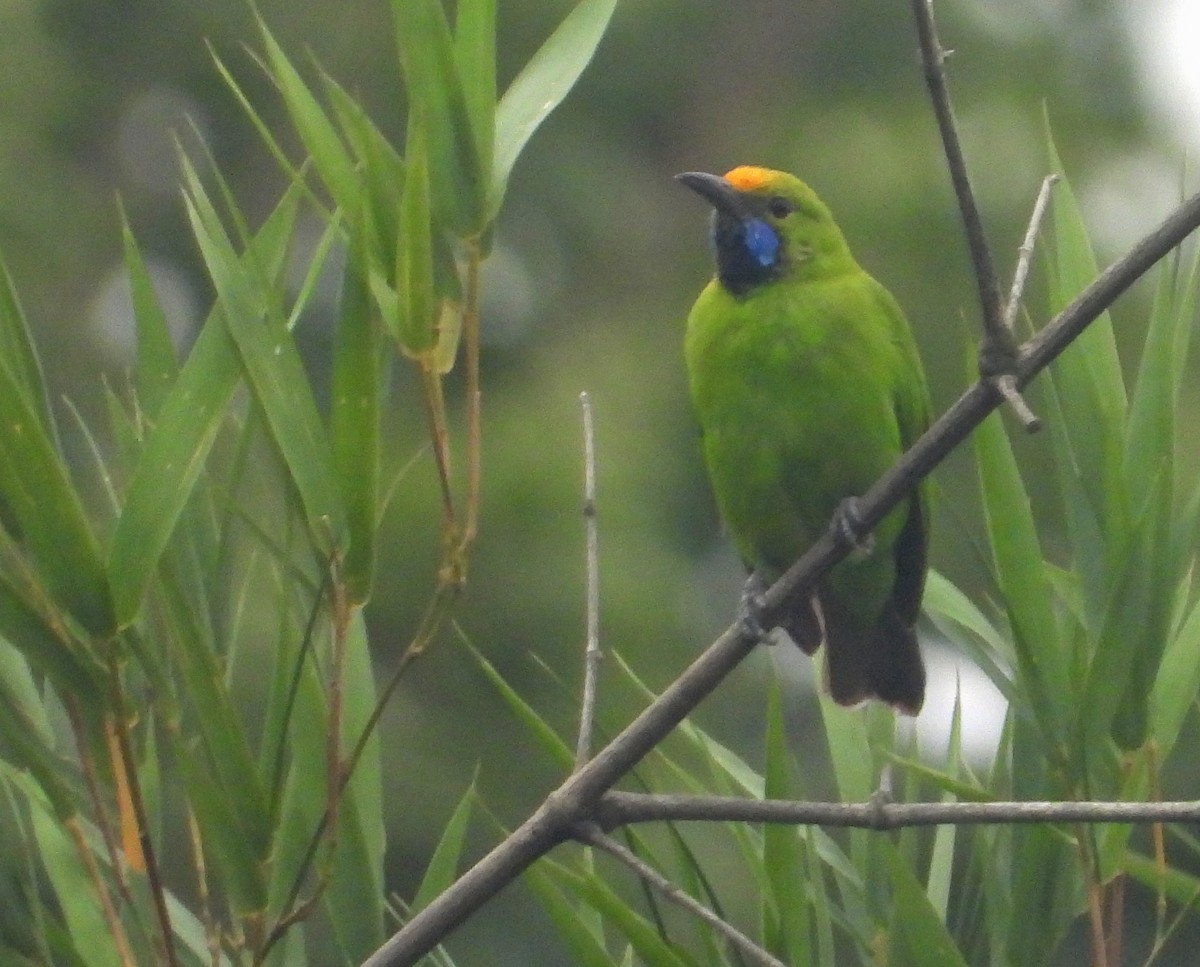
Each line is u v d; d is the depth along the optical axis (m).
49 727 7.11
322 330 21.28
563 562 19.44
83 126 22.88
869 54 25.28
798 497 10.09
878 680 10.35
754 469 10.07
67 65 22.67
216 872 7.46
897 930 7.61
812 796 20.61
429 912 6.57
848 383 9.90
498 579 19.41
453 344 6.77
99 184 22.94
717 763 7.70
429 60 6.94
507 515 19.72
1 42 22.12
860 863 8.03
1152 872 7.55
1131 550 7.56
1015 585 7.65
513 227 24.00
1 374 6.09
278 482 8.23
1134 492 7.82
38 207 21.48
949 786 7.21
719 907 7.28
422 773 18.80
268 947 6.44
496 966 18.52
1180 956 19.75
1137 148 24.77
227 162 23.38
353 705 7.34
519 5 22.92
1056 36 25.12
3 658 7.08
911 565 10.10
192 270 23.11
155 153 23.22
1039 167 23.55
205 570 7.01
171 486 6.31
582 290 23.98
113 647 6.28
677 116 25.30
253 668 15.40
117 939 6.43
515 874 6.59
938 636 20.27
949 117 6.69
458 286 6.82
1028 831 7.65
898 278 22.47
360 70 22.55
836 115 24.20
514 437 20.39
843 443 9.94
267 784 6.76
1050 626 7.65
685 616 19.88
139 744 6.70
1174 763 17.36
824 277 10.15
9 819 7.02
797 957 7.26
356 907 7.11
